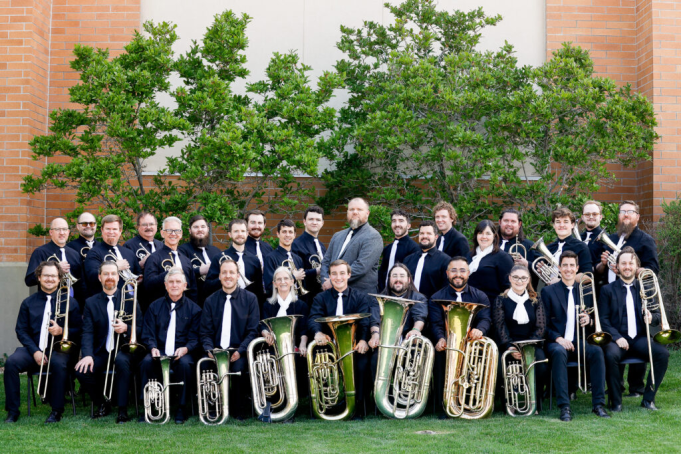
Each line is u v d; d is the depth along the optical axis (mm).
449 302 5422
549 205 8086
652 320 5902
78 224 6676
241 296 5828
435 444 4598
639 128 7809
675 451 4418
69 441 4781
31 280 6340
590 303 6055
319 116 7789
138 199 7883
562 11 9320
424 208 8781
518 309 5734
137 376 5945
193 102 7496
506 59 8602
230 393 5680
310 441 4738
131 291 5848
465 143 7750
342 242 6230
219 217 7469
